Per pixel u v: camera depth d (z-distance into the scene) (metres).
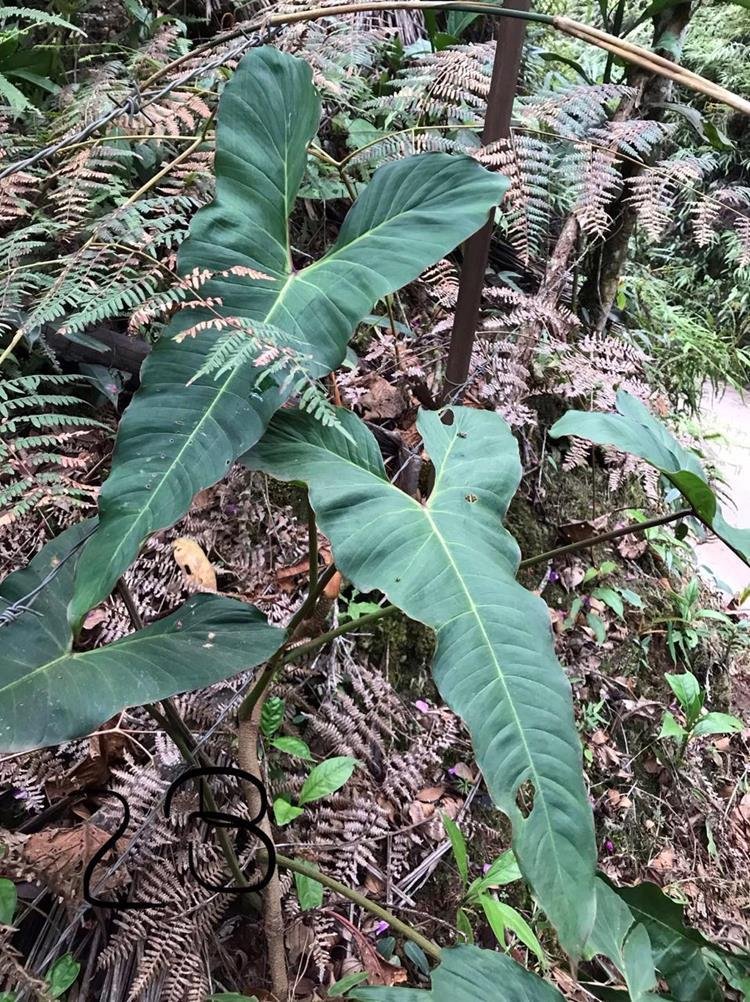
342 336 0.77
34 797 1.00
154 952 0.92
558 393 1.82
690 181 1.35
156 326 1.36
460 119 1.47
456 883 1.27
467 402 1.57
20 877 0.90
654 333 2.40
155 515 0.65
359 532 0.77
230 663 0.72
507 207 1.24
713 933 1.53
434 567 0.75
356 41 1.50
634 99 1.61
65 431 1.29
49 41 1.55
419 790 1.33
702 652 1.96
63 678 0.67
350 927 1.06
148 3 1.79
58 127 1.23
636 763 1.70
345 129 1.71
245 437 0.70
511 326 1.78
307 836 1.14
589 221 1.22
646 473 1.75
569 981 1.23
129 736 1.05
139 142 1.33
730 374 2.53
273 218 0.85
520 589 0.74
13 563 1.11
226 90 0.84
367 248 0.83
